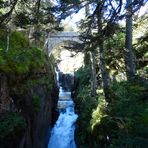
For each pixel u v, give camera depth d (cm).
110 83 1855
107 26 848
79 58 3688
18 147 1156
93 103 1889
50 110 2088
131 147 893
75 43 882
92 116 1561
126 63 1291
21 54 1475
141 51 1714
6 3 841
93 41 869
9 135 1116
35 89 1553
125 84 1321
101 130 1350
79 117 2028
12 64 1364
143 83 1211
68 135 2288
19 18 873
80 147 1567
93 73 2150
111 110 1402
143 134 916
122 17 815
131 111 1176
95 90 2112
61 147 2239
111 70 1922
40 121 1616
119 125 1166
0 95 1210
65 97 3403
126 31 1323
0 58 1318
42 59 1870
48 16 856
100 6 828
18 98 1320
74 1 793
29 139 1355
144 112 1109
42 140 1730
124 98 1280
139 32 1766
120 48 1232
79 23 908
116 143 1034
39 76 1716
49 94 1981
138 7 786
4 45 1458
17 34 1670
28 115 1382
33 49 1784
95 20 892
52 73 2356
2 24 866
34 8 880
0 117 1171
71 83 3828
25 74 1452
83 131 1680
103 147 1288
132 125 1085
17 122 1173
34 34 1001
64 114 2664
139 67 1669
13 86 1320
